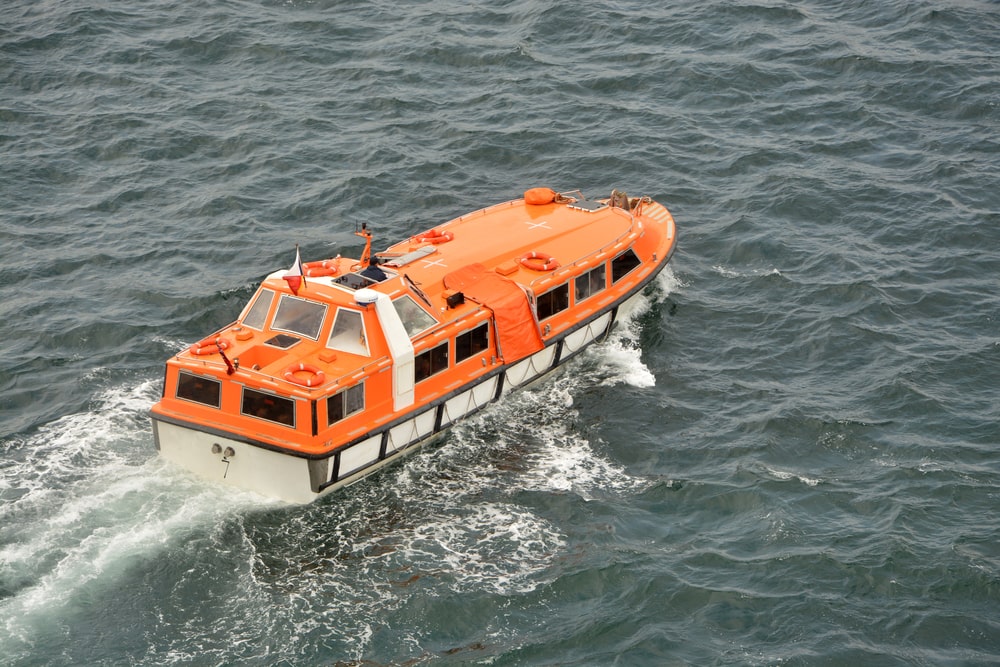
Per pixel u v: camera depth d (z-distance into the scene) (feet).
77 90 228.63
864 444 140.05
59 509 126.82
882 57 239.30
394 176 202.39
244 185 199.72
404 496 132.26
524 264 152.97
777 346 161.17
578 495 132.46
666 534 126.11
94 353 157.17
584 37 250.78
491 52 243.81
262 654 109.91
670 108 225.35
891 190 198.18
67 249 181.16
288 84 232.94
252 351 133.18
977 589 116.98
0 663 107.76
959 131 216.33
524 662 109.60
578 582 118.83
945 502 129.08
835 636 111.86
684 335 163.94
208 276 174.60
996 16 255.50
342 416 129.59
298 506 129.90
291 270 135.13
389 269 145.18
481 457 139.44
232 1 264.52
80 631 111.75
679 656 110.01
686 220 191.93
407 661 109.40
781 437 141.69
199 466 132.26
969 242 184.03
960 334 162.20
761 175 203.92
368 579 119.24
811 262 179.83
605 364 157.48
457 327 140.36
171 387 131.13
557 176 204.54
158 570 119.44
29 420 142.61
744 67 236.63
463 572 120.37
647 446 141.38
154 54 241.96
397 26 255.50
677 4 261.85
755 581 118.62
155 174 203.21
